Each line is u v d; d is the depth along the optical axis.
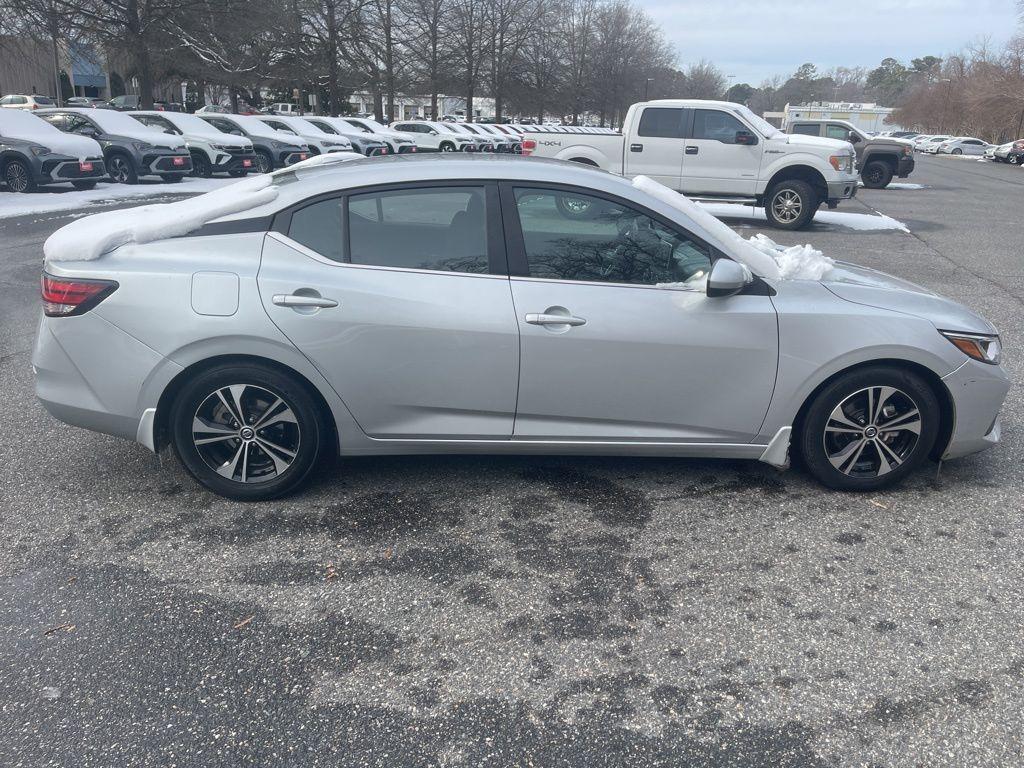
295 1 32.19
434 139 31.73
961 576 3.22
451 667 2.66
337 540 3.44
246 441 3.66
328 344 3.50
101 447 4.37
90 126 18.69
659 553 3.37
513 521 3.62
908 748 2.34
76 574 3.16
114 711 2.45
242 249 3.55
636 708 2.49
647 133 13.80
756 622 2.91
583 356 3.57
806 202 13.48
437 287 3.54
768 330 3.63
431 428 3.69
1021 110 66.19
